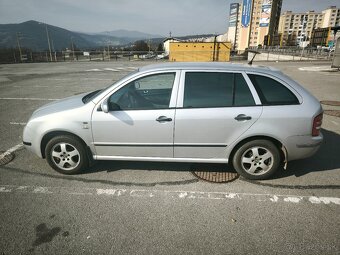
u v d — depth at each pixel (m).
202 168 4.08
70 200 3.29
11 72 19.09
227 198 3.33
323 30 58.62
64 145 3.77
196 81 3.49
